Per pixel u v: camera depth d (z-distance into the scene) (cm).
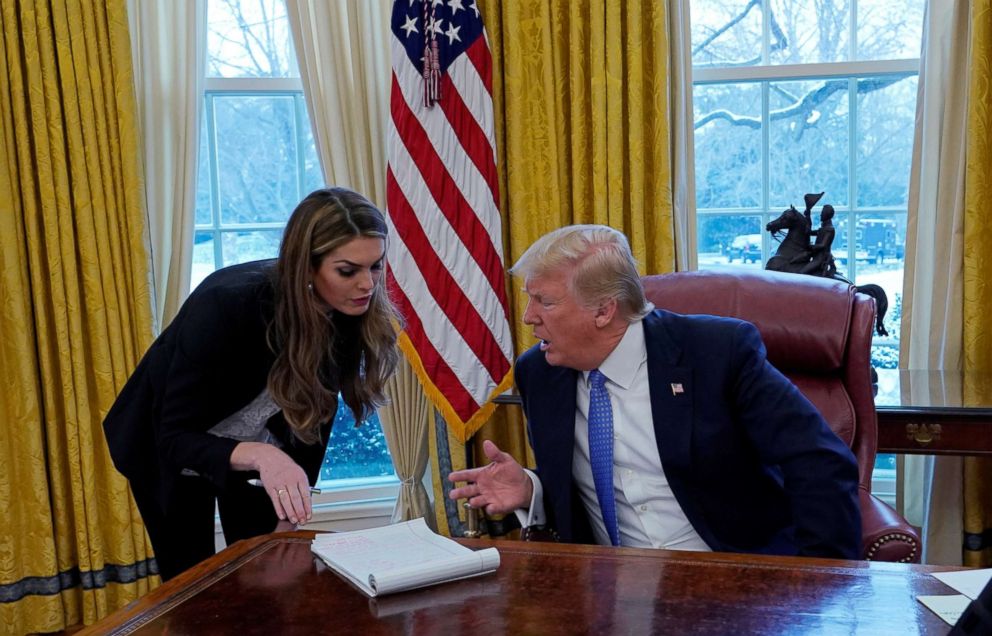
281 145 356
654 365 180
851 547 163
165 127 325
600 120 312
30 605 315
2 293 304
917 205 311
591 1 308
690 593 122
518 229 319
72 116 303
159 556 216
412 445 332
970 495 305
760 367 177
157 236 325
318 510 355
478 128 307
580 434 188
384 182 330
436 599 123
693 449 176
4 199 301
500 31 319
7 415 309
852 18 341
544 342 184
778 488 181
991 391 263
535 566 134
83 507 314
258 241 360
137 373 209
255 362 191
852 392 226
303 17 319
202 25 324
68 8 300
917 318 316
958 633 83
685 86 321
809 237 295
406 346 308
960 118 300
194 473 206
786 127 349
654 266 320
